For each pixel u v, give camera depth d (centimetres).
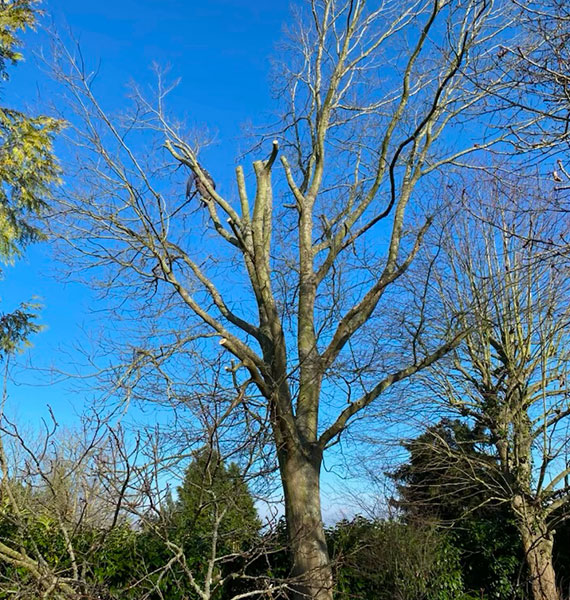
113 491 469
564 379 1234
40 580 434
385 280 919
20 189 1163
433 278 1302
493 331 1396
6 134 1137
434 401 1388
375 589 1124
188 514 568
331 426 848
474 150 1016
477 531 1356
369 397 856
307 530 759
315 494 811
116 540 736
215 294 962
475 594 1297
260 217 1038
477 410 1415
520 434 1266
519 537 1309
